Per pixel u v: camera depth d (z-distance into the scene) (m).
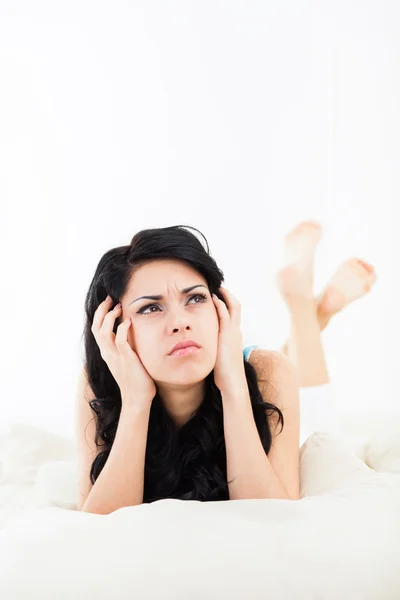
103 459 1.13
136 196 2.39
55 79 2.43
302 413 1.85
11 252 2.40
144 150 2.40
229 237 2.38
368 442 1.36
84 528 0.77
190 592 0.66
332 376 2.33
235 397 1.06
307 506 0.85
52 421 2.08
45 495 1.19
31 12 2.43
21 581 0.68
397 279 2.37
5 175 2.42
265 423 1.12
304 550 0.71
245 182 2.39
